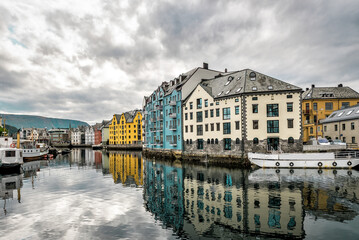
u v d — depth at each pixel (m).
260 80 41.81
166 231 12.69
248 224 13.42
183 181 26.61
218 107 43.94
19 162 37.09
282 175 27.52
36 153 60.34
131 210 16.31
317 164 32.16
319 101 54.09
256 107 39.53
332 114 49.28
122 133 124.56
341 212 14.91
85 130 183.12
